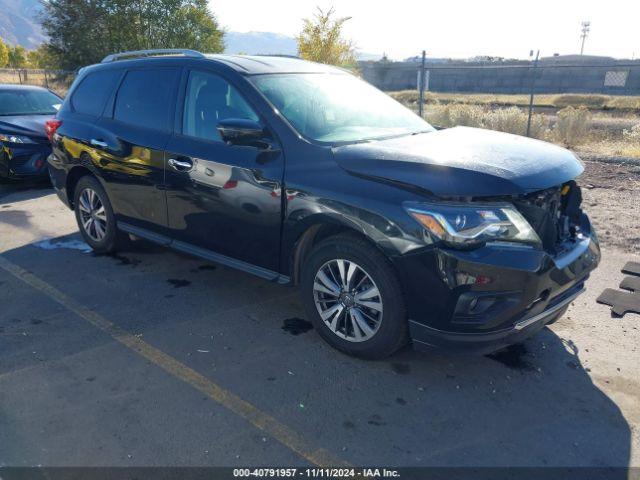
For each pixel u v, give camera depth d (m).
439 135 3.87
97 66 5.41
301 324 4.02
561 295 3.33
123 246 5.39
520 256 2.93
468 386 3.27
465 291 2.92
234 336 3.84
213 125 4.08
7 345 3.69
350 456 2.69
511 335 3.05
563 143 12.75
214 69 4.16
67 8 26.53
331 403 3.09
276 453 2.69
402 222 3.02
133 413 2.98
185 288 4.65
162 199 4.46
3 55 58.81
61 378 3.30
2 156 8.04
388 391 3.21
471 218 2.90
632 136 12.59
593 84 30.80
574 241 3.47
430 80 35.56
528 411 3.05
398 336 3.26
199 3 27.47
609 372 3.44
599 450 2.74
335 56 16.00
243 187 3.78
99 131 4.98
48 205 7.43
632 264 5.13
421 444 2.77
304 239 3.64
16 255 5.45
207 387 3.23
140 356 3.56
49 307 4.28
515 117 13.36
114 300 4.41
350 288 3.40
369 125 4.07
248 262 3.99
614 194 7.70
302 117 3.81
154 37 26.97
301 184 3.46
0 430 2.83
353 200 3.21
